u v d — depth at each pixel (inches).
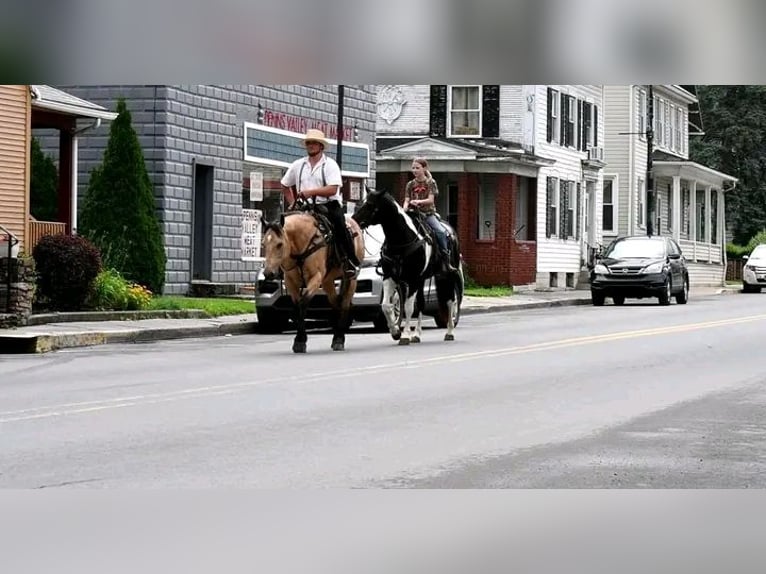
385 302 1035.9
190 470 475.2
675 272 1962.4
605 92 2992.1
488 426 587.5
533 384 754.8
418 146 2234.3
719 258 3348.9
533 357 927.0
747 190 4015.8
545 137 2453.2
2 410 625.3
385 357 918.4
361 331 1240.2
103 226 1384.1
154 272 1402.6
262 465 486.3
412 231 1013.2
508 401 675.4
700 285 3129.9
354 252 980.6
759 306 1870.1
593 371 832.9
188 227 1566.2
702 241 3494.1
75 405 644.7
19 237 1253.7
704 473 481.4
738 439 558.6
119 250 1376.7
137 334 1101.1
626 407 657.6
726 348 1020.5
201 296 1563.7
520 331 1218.0
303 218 941.2
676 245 2032.5
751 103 4042.8
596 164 2706.7
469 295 1993.1
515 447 531.8
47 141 1596.9
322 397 685.3
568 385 751.7
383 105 2415.1
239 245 1678.2
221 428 573.6
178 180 1544.0
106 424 582.6
